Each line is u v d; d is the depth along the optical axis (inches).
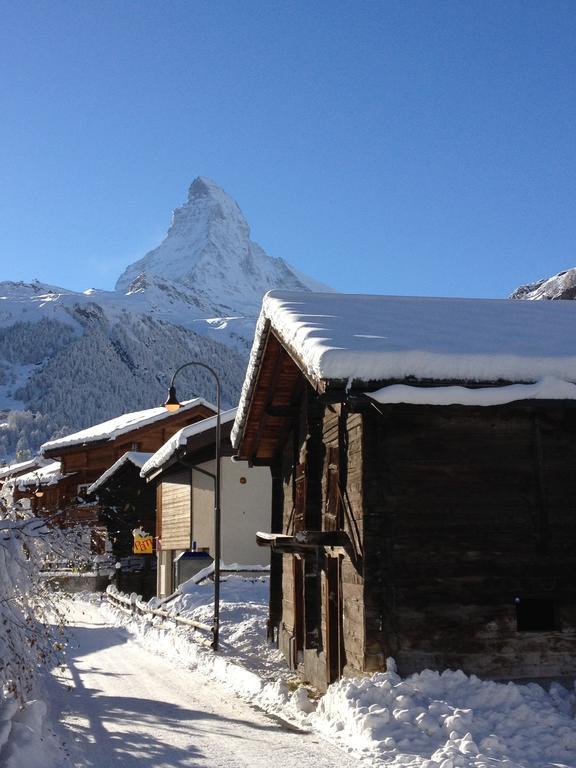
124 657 799.7
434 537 450.9
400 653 439.2
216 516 782.5
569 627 450.3
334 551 534.6
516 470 460.8
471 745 357.4
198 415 1895.9
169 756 376.2
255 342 601.3
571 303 621.9
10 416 7421.3
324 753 377.1
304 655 620.1
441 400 426.6
